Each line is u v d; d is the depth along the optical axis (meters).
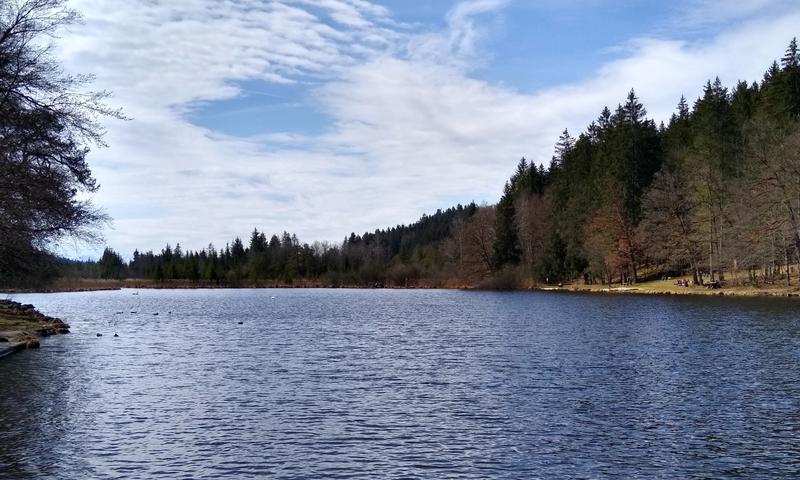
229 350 33.75
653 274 98.69
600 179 99.44
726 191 74.56
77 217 31.28
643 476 13.66
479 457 14.88
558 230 108.12
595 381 23.77
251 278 178.75
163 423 17.88
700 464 14.40
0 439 16.27
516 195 128.00
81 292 145.75
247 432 17.00
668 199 80.75
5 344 33.34
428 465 14.33
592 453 15.18
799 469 14.09
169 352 32.88
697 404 19.91
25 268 32.66
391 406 19.95
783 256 71.94
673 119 117.38
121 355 31.66
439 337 39.47
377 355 31.48
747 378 23.89
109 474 13.74
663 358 28.86
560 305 66.94
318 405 20.11
